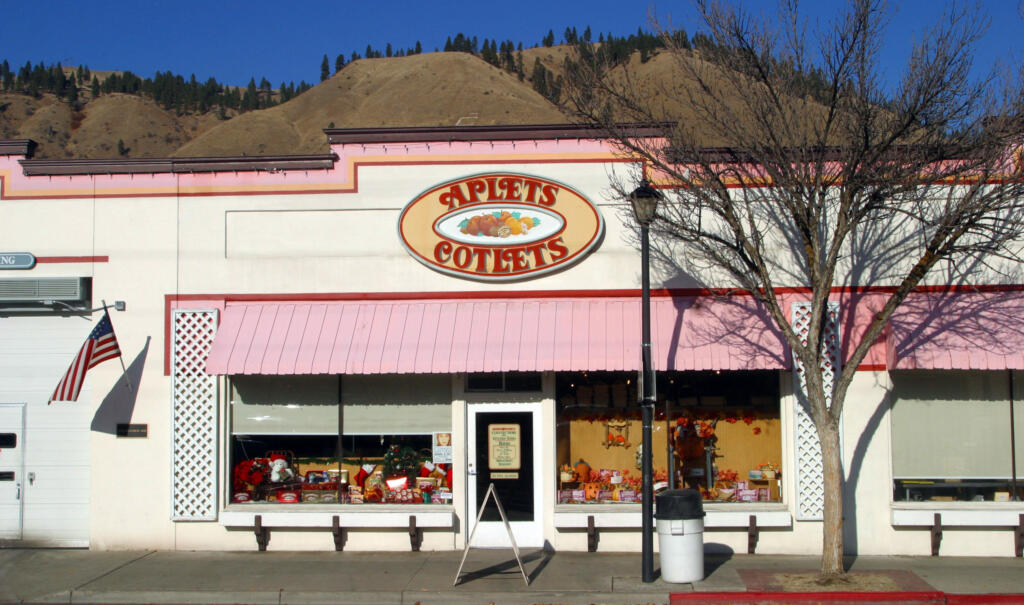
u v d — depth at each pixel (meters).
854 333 12.62
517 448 13.04
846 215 10.76
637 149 11.76
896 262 12.65
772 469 12.95
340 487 13.30
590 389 13.22
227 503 13.23
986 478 12.70
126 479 13.17
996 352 11.95
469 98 103.19
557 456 13.14
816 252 10.84
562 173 13.14
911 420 12.79
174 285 13.34
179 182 13.48
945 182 11.68
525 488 12.97
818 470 12.53
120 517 13.14
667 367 12.27
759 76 11.81
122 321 13.32
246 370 12.50
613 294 12.96
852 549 12.49
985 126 10.91
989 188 12.62
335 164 13.42
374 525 12.74
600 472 13.11
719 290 12.62
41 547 13.23
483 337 12.57
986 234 11.45
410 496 13.23
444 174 13.27
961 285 12.55
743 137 11.62
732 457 13.02
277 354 12.59
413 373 13.16
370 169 13.37
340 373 12.44
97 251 13.43
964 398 12.77
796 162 11.29
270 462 13.40
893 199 11.20
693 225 11.76
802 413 12.58
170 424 13.15
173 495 13.08
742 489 12.95
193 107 129.25
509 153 13.23
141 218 13.47
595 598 10.36
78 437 13.34
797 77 11.87
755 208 12.84
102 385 13.28
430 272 13.16
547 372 13.01
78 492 13.29
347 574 11.52
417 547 12.91
